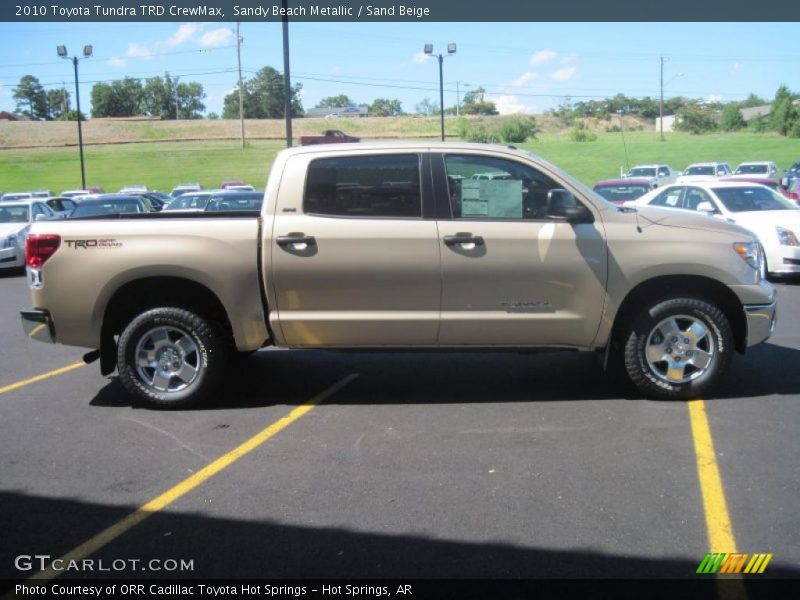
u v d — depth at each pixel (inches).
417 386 261.6
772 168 1389.0
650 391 234.7
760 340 234.2
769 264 476.1
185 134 3582.7
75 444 210.4
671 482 175.9
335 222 225.1
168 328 236.2
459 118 3260.3
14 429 224.5
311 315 228.8
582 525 155.9
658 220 230.5
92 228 230.7
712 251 226.2
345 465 190.4
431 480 179.8
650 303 229.8
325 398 249.6
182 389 238.4
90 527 160.2
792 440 200.5
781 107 2992.1
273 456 197.9
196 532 156.8
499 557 144.0
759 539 149.0
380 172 227.1
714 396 240.5
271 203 228.1
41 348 347.3
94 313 232.4
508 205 227.3
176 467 192.1
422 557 144.6
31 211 720.3
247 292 228.4
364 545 149.6
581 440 204.2
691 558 142.6
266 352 316.8
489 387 258.1
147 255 227.8
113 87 5536.4
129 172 2632.9
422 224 224.4
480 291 225.5
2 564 145.9
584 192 228.2
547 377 268.8
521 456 193.6
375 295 226.4
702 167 1343.5
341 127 3351.4
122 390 266.8
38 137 3417.8
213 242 227.3
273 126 3681.1
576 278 224.7
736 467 183.6
